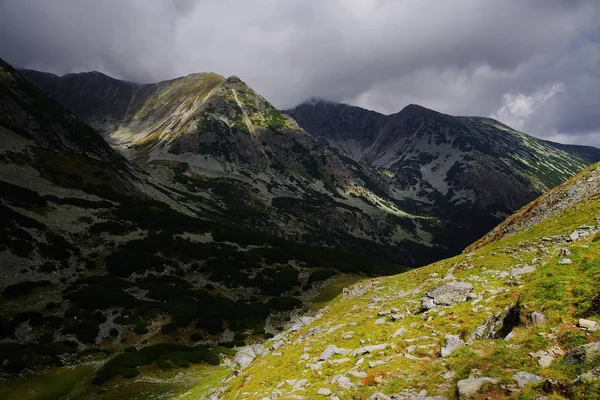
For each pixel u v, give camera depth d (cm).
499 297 2256
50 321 5472
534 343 1351
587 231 3105
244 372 2738
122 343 5397
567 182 5309
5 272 6347
